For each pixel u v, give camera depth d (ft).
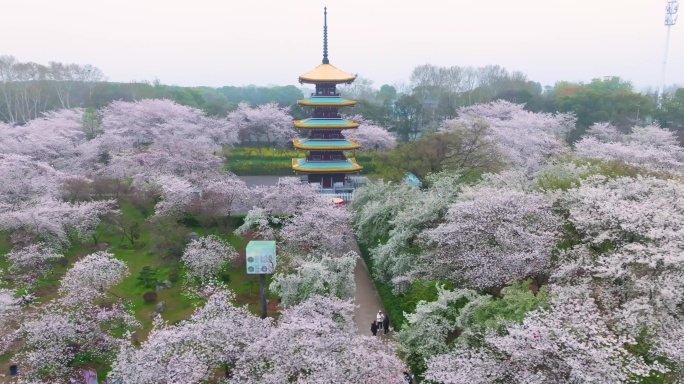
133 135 248.32
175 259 127.44
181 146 194.39
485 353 63.82
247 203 152.05
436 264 94.22
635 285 71.41
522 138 204.13
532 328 57.47
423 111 335.06
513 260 82.43
